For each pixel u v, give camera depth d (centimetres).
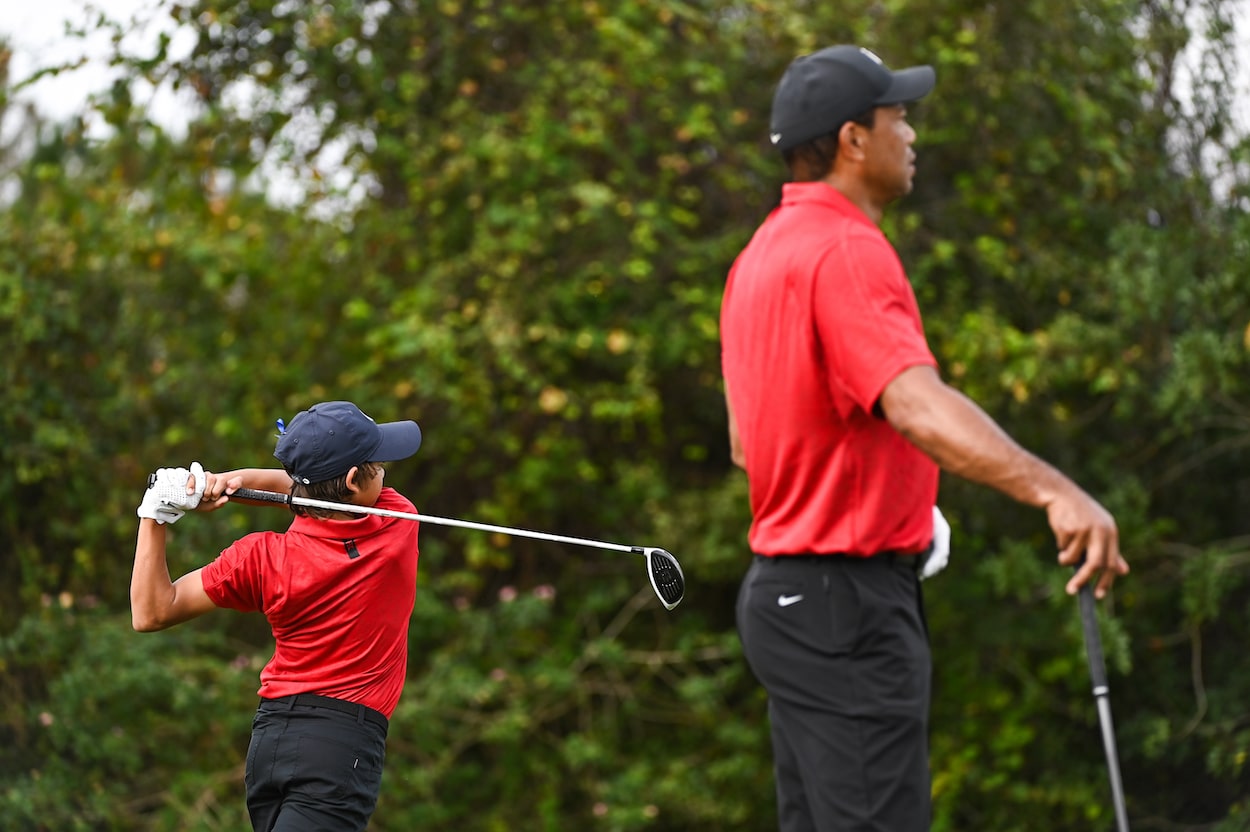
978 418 995
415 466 2920
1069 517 962
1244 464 2742
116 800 2577
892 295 1056
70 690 2520
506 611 2748
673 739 2927
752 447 1138
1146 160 2733
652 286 2800
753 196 2873
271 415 2856
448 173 2744
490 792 2869
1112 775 1018
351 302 2808
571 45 2806
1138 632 2694
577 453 2866
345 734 1189
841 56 1148
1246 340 2391
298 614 1185
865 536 1091
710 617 2967
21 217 2850
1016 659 2731
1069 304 2772
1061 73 2734
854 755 1088
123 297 2862
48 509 2778
